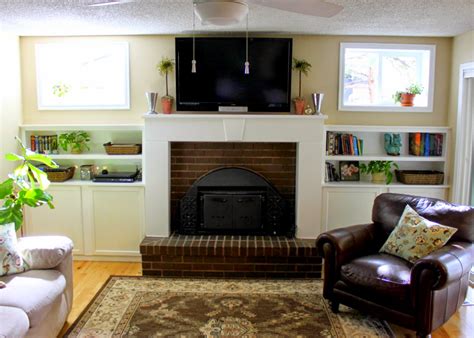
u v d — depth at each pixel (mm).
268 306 3326
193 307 3295
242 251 3910
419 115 4391
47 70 4449
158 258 3949
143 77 4324
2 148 4074
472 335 2930
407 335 2910
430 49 4297
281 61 4145
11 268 2742
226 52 4137
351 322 3078
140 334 2891
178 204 4398
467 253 2834
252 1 2236
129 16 3451
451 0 2947
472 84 4082
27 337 2379
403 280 2750
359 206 4266
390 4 3059
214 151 4371
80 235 4344
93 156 4320
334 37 4258
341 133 4395
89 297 3500
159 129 4137
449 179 4316
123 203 4277
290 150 4363
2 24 3770
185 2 3020
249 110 4211
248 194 4180
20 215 2975
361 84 4461
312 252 3918
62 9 3227
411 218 3184
